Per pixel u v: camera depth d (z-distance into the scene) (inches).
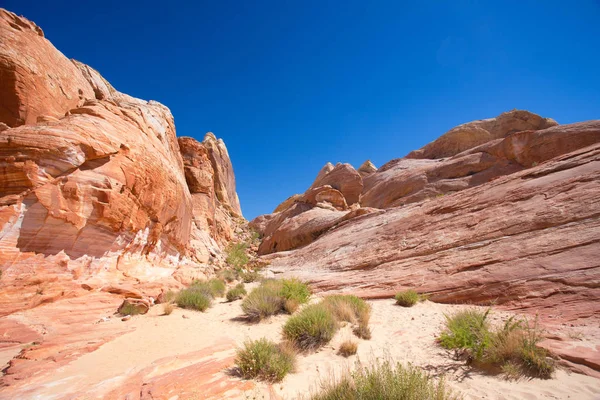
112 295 362.6
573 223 348.2
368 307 330.0
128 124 507.2
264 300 332.2
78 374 171.3
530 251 344.5
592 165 426.6
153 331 272.1
